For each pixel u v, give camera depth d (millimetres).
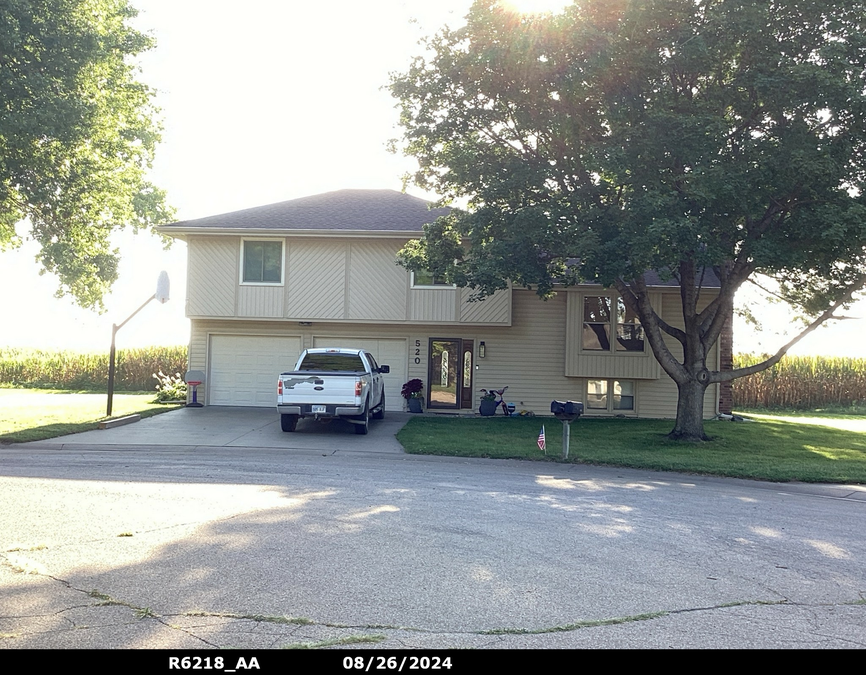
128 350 38219
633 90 15523
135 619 5242
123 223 22922
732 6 14648
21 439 15680
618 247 14953
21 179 19031
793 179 14711
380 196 26344
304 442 16422
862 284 17031
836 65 14359
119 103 22062
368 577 6344
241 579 6184
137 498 9508
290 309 23422
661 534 8383
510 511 9430
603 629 5285
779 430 21109
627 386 24375
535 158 17516
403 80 17500
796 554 7691
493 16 15977
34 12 17641
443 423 20438
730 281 17750
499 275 16453
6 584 5922
